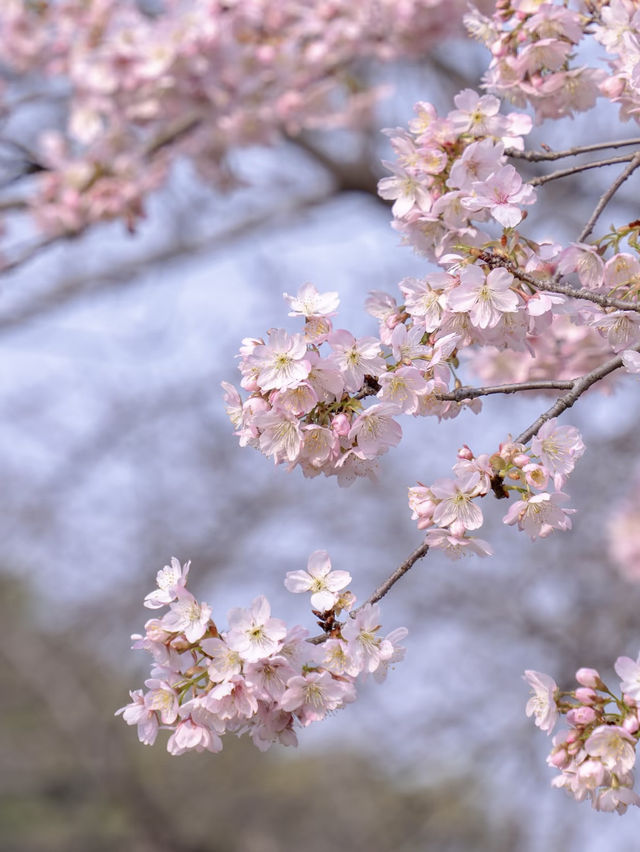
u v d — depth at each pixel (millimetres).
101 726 16562
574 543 8398
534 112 3441
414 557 2588
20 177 6391
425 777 9609
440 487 2580
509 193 2811
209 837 16859
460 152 3039
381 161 3033
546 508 2572
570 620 8617
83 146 6766
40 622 15641
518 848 8328
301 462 2623
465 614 9086
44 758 17906
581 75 3342
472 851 9492
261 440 2559
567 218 7320
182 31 5863
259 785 16641
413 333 2670
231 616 2447
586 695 2477
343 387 2590
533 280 2645
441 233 3041
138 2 7066
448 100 8062
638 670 2455
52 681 16141
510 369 3986
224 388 2654
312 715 2445
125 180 6363
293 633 2445
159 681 2506
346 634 2465
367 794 12648
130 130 6438
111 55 5977
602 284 2826
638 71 2936
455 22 6320
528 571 8688
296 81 6480
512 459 2574
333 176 8922
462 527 2559
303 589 2580
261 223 9312
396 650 2518
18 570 13969
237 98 6148
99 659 15039
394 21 6305
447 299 2648
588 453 7777
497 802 8891
